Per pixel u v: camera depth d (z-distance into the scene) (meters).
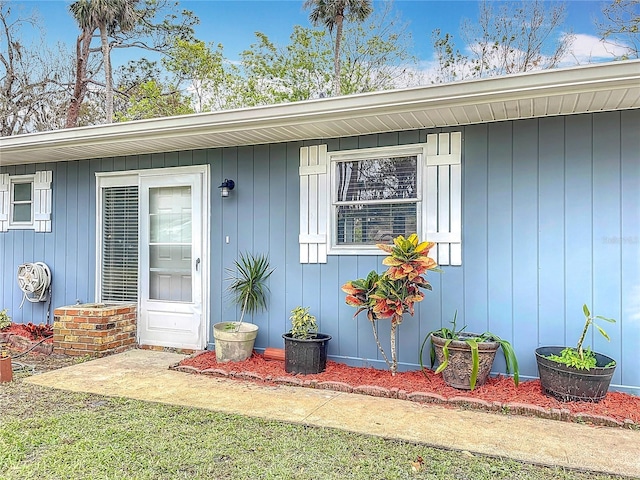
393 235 4.63
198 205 5.54
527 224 4.12
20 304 6.74
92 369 4.70
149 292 5.82
